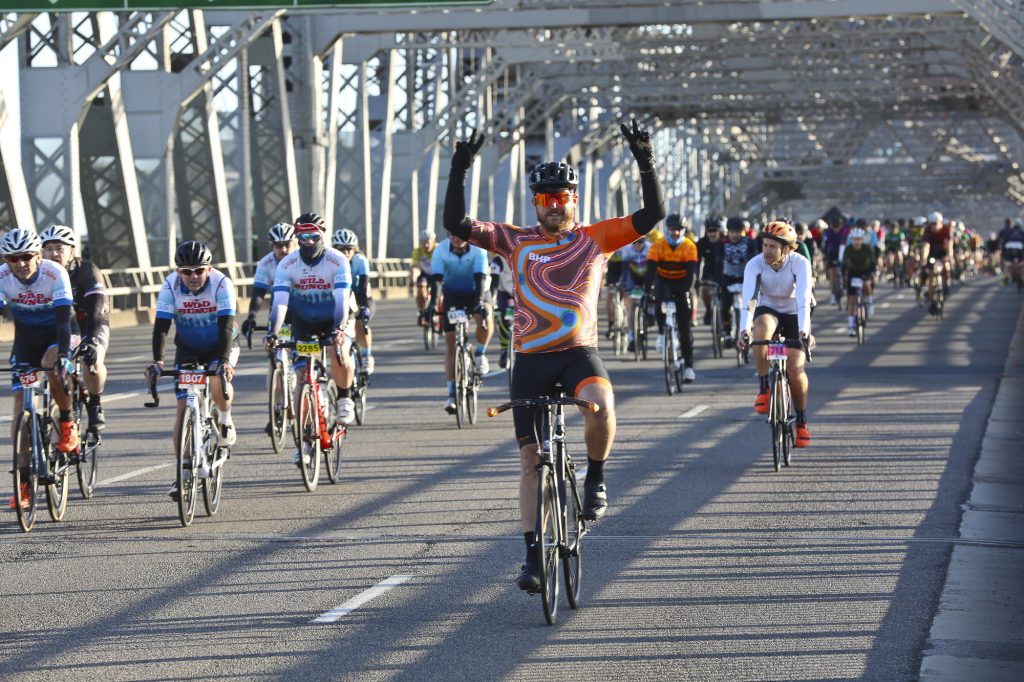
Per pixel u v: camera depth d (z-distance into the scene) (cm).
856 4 9881
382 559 2253
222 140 10825
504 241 1898
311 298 3109
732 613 1897
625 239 1888
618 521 2517
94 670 1667
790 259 3183
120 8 6297
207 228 10381
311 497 2823
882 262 15262
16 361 2614
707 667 1659
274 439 3438
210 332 2698
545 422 1852
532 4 10275
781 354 3059
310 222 3062
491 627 1844
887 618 1866
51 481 2527
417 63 14212
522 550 2314
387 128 13300
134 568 2200
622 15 10219
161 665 1686
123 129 9044
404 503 2745
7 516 2648
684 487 2862
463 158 1877
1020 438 3531
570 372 1878
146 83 9481
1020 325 7844
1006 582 2062
